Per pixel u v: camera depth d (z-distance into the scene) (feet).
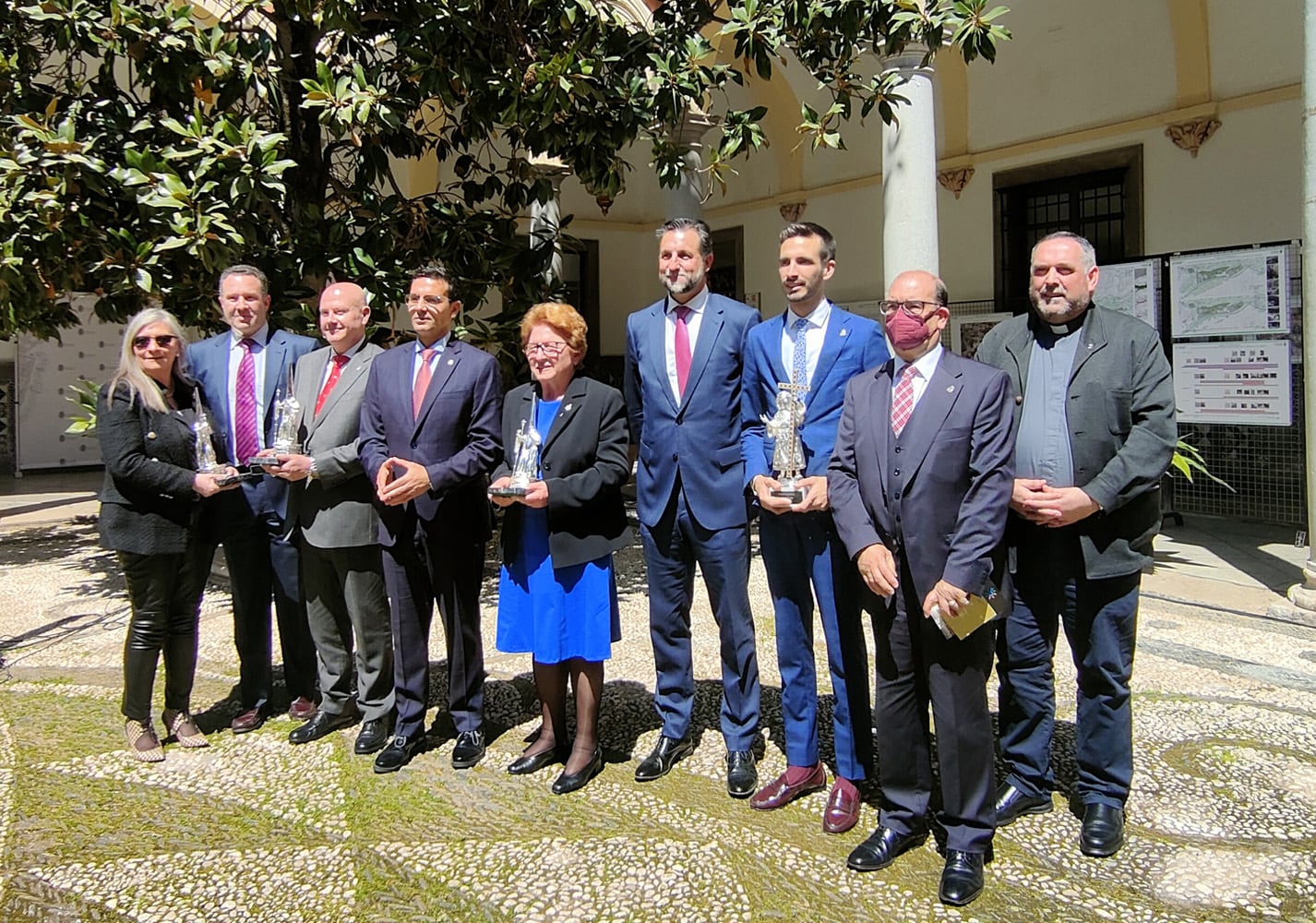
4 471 44.98
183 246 15.56
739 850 9.56
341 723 13.23
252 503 13.11
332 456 11.80
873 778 11.28
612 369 50.55
